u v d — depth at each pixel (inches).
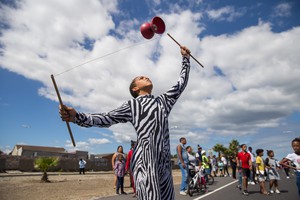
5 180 630.5
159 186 64.3
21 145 2751.0
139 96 76.3
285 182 537.0
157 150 66.8
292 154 219.5
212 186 464.1
